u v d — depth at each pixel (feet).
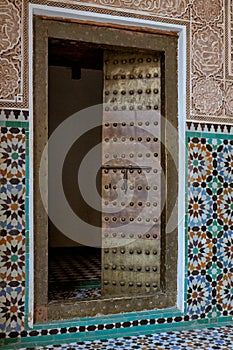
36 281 9.27
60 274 14.76
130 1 9.99
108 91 11.27
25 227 9.09
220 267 10.71
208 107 10.67
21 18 9.17
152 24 10.18
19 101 9.12
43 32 9.48
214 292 10.61
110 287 11.09
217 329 10.14
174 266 10.44
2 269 8.91
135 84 11.02
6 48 9.05
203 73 10.63
